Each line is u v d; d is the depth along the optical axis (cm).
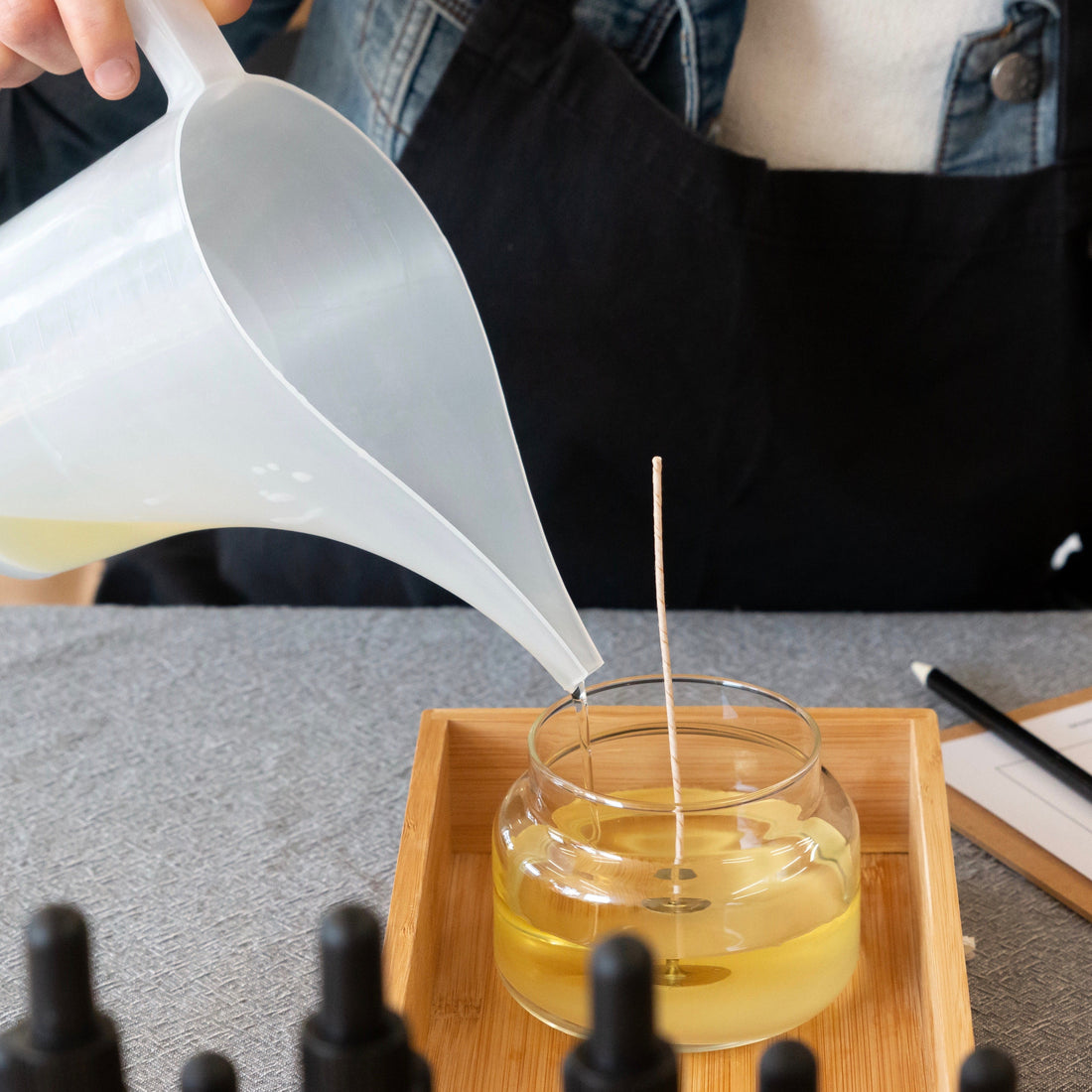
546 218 119
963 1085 37
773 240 119
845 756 70
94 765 83
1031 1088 56
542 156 117
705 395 124
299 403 53
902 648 95
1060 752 79
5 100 127
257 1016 61
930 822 62
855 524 129
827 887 57
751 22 119
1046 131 118
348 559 134
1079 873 69
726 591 133
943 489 127
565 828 57
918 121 121
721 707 62
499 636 99
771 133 124
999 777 77
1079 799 75
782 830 56
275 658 96
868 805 71
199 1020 61
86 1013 39
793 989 56
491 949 65
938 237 119
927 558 130
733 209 117
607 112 115
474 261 121
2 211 134
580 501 129
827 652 95
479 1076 57
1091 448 131
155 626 101
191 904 69
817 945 56
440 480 60
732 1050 58
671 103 119
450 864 72
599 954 37
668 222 118
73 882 71
